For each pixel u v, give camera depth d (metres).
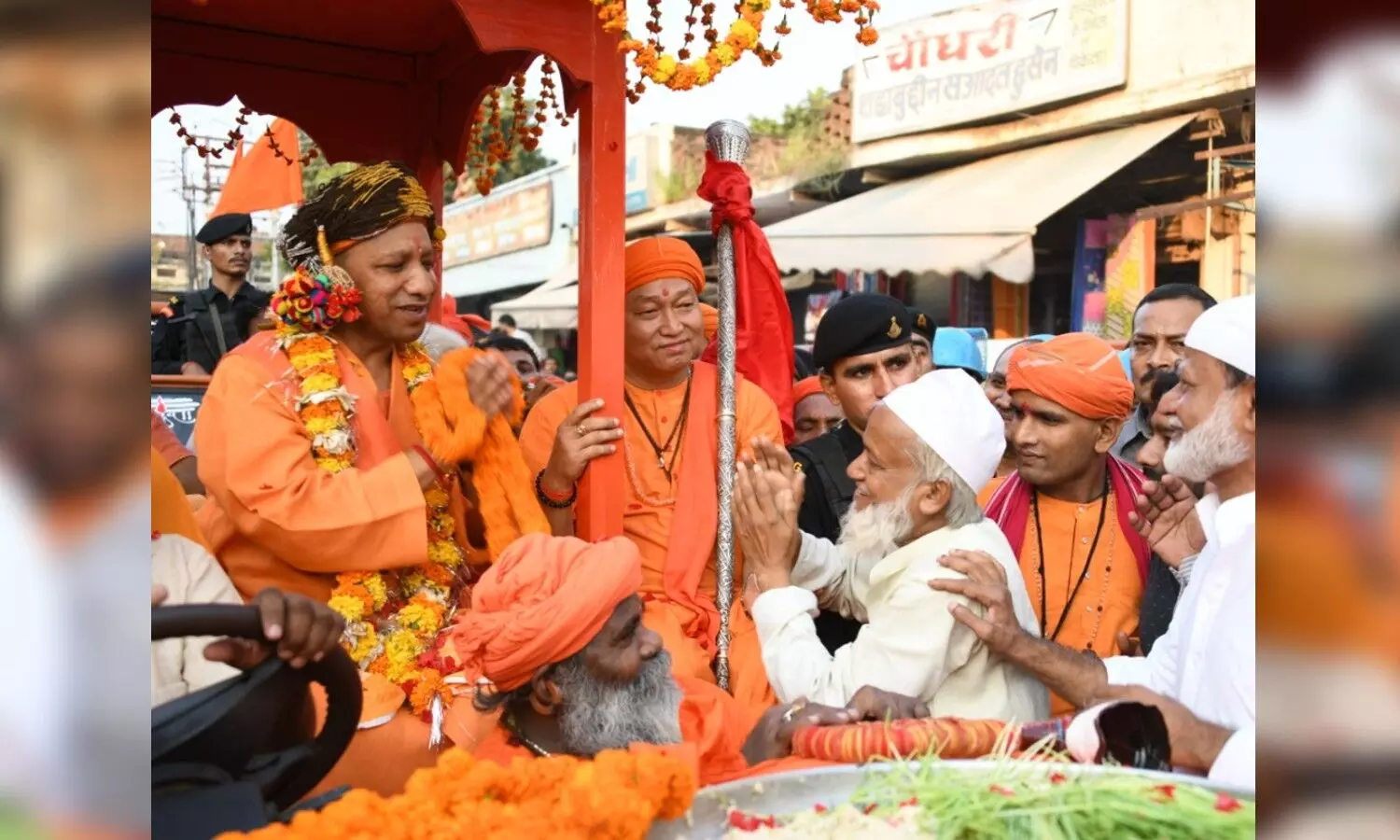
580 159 2.65
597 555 1.94
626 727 1.94
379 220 2.41
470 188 13.83
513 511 2.57
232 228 4.84
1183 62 7.78
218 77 3.68
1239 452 2.12
